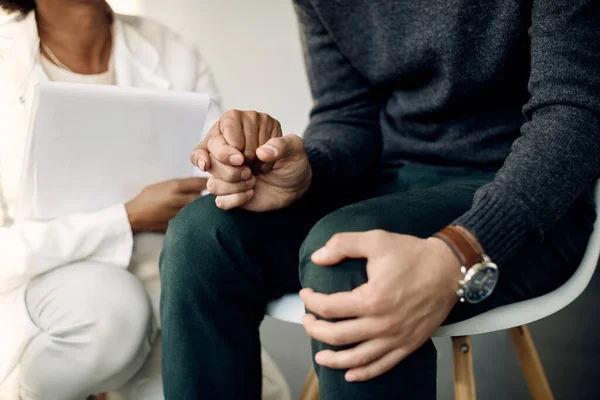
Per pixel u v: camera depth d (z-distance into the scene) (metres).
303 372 1.35
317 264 0.61
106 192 1.00
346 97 1.04
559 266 0.77
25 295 0.97
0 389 0.96
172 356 0.73
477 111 0.88
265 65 1.77
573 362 1.33
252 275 0.76
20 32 1.02
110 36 1.15
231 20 1.77
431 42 0.85
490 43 0.80
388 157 1.00
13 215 1.03
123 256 1.03
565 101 0.66
